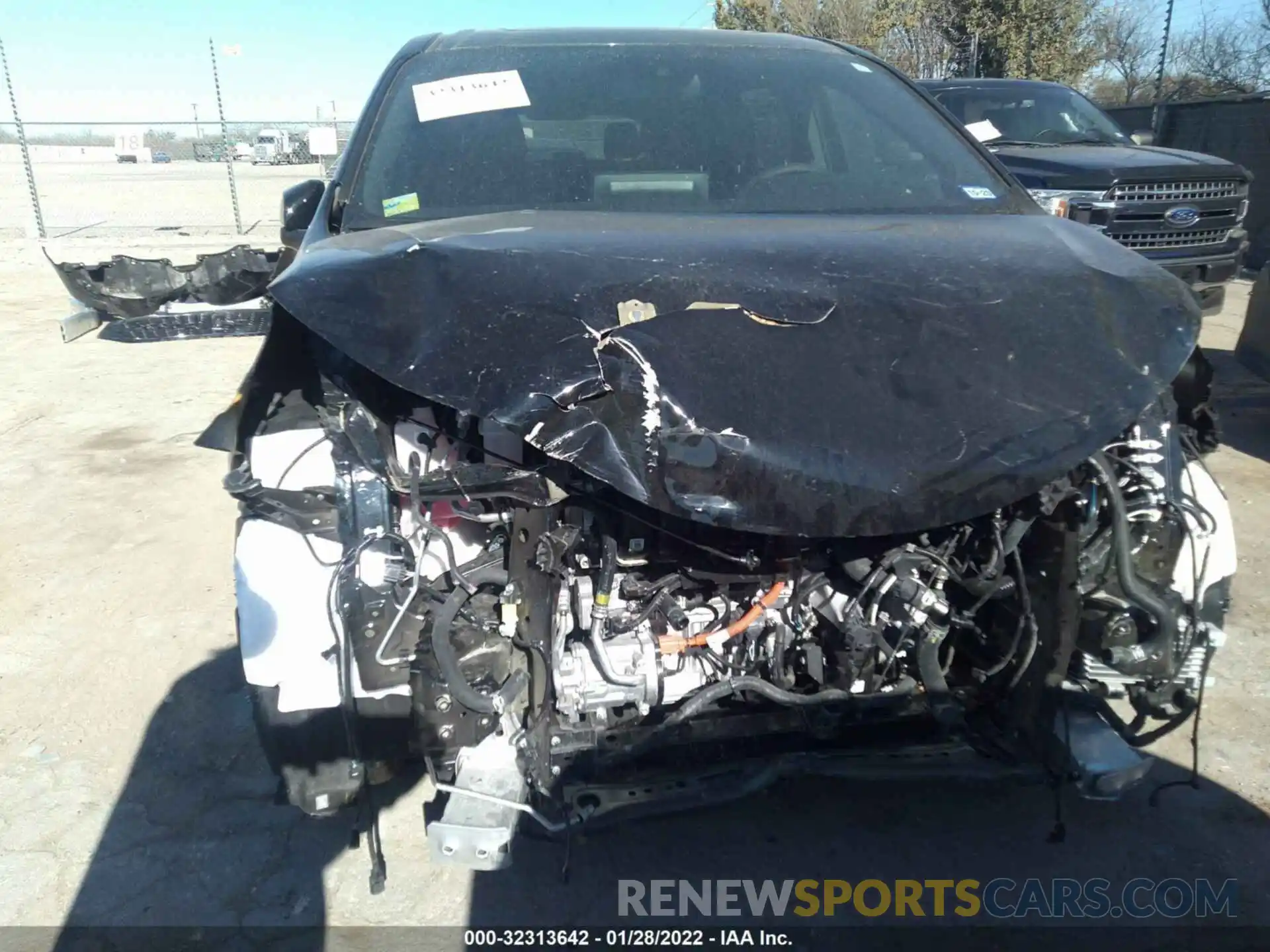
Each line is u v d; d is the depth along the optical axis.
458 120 3.13
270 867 2.82
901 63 24.44
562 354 2.05
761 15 26.97
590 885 2.74
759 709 2.43
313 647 2.23
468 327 2.11
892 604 2.30
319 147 17.97
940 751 2.36
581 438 1.97
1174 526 2.36
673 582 2.30
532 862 2.82
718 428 1.98
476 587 2.21
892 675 2.49
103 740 3.40
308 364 2.44
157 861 2.84
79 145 40.12
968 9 21.70
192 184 26.92
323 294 2.20
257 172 30.98
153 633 4.07
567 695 2.33
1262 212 13.65
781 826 2.96
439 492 2.11
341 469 2.19
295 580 2.24
